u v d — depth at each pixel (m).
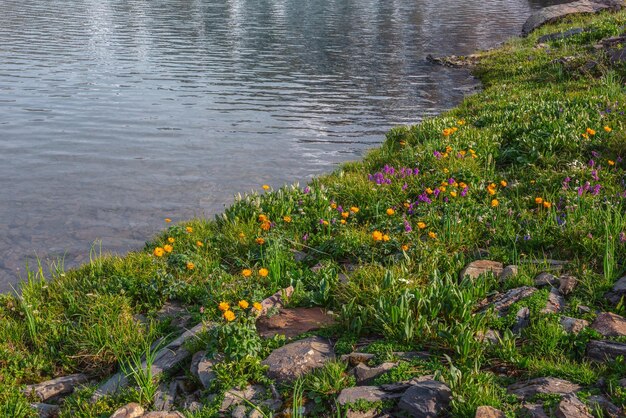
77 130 19.81
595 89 16.64
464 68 30.44
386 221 9.12
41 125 20.39
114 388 5.81
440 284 6.48
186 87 26.98
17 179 14.77
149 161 16.36
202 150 17.45
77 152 17.27
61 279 8.48
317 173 15.15
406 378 5.11
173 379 5.85
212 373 5.62
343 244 8.48
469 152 12.12
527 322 5.95
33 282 8.55
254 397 5.24
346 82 27.89
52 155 16.95
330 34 44.34
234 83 27.83
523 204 9.47
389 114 21.91
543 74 21.20
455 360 5.39
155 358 6.19
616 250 7.19
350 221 9.76
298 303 7.10
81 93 25.67
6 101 24.00
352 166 13.72
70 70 30.64
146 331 6.94
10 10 55.50
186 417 5.11
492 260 7.77
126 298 7.57
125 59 33.94
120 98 24.78
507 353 5.37
